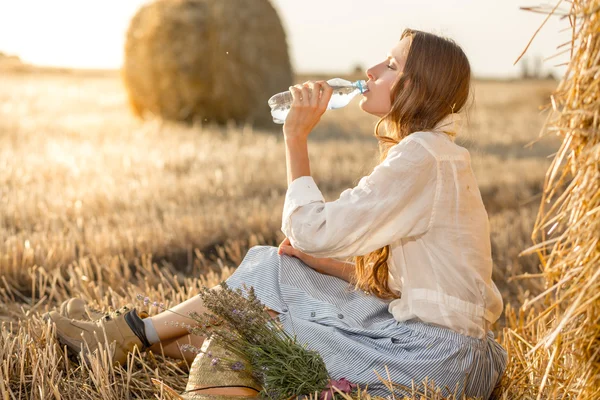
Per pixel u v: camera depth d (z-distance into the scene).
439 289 2.31
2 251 4.15
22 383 2.56
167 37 12.70
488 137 12.22
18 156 7.74
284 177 7.02
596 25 1.89
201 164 7.70
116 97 19.80
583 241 1.97
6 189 5.84
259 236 4.92
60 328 2.70
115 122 12.34
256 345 2.31
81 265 4.00
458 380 2.30
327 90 2.43
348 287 2.60
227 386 2.27
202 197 6.14
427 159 2.26
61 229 4.88
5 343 2.64
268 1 13.16
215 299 2.32
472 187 2.37
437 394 2.20
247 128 12.38
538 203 6.54
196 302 2.67
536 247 2.10
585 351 2.05
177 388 2.66
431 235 2.31
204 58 12.72
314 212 2.28
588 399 2.07
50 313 2.77
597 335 1.99
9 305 3.57
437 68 2.37
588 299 1.95
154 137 10.20
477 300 2.33
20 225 4.92
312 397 2.23
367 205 2.23
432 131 2.38
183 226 4.90
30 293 3.85
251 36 12.89
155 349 2.85
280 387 2.24
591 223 1.92
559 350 2.20
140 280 3.97
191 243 4.77
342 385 2.26
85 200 5.66
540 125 14.66
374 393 2.30
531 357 2.65
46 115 13.26
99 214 5.42
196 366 2.35
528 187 7.26
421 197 2.28
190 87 12.77
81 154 8.10
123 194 5.89
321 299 2.51
